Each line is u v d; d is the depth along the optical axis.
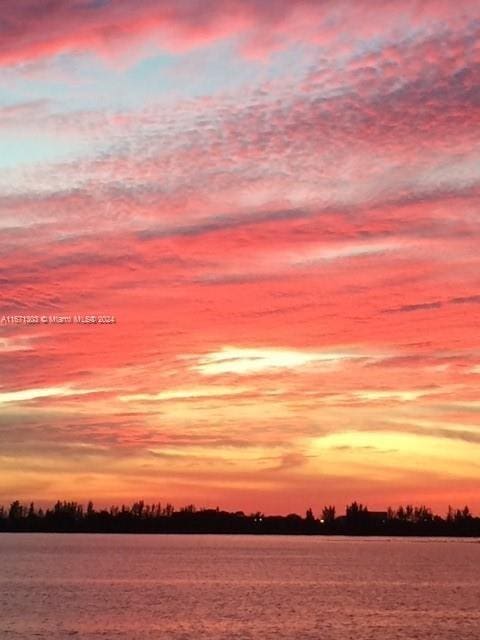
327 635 82.12
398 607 106.12
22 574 158.38
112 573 169.62
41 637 77.56
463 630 86.31
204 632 82.75
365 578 164.88
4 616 90.38
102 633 80.62
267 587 137.62
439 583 150.75
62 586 130.75
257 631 83.94
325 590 132.38
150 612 97.31
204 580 153.38
